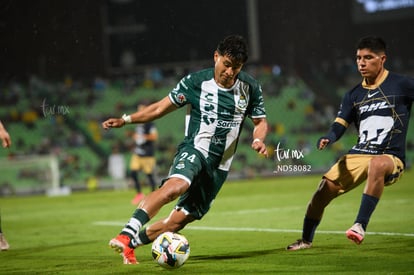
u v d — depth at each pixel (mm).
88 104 112750
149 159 60000
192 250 27578
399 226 32656
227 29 83438
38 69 91250
